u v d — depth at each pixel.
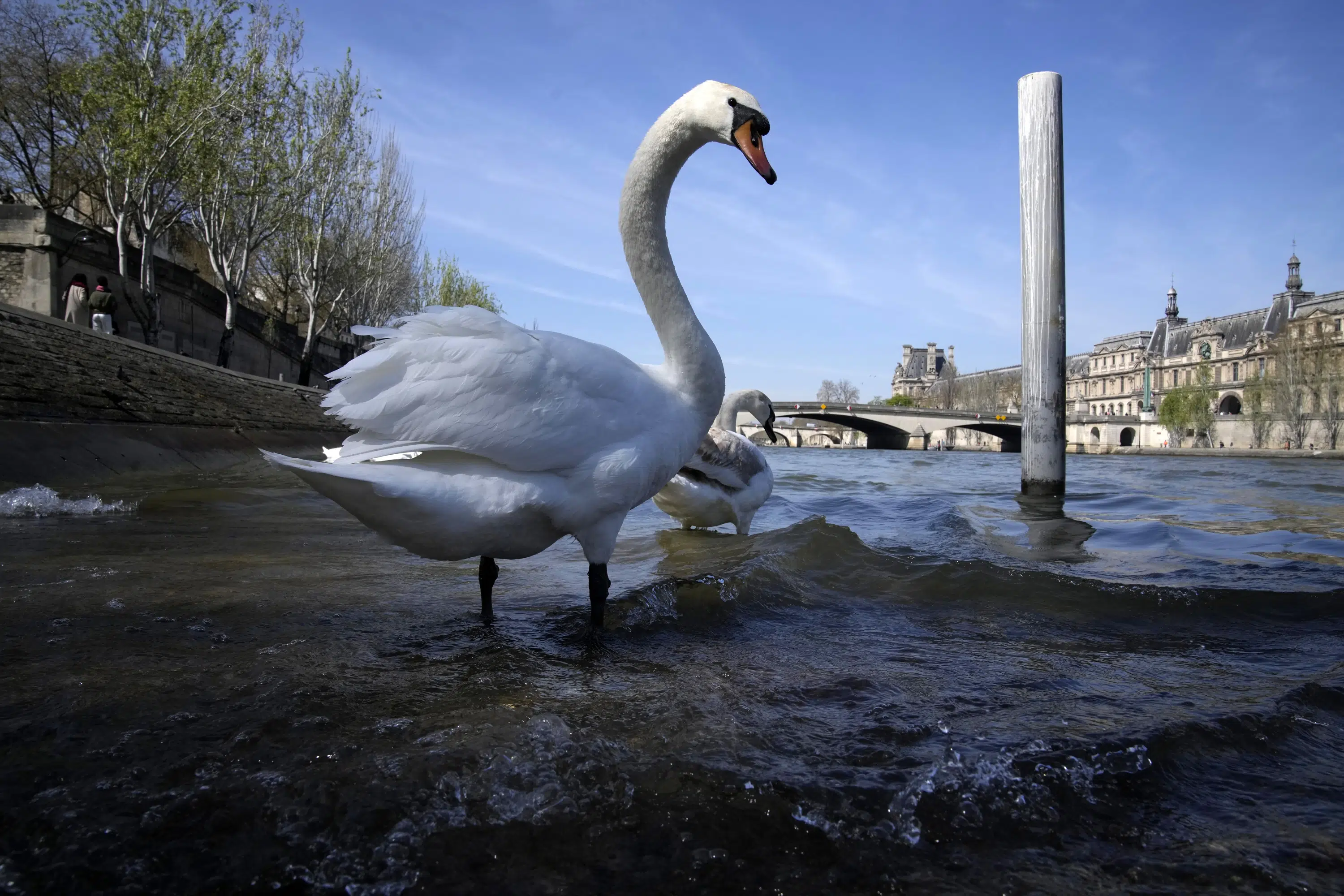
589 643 3.38
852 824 1.80
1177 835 1.82
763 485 7.28
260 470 14.95
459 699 2.54
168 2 21.09
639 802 1.86
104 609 3.48
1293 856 1.72
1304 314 116.62
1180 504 10.15
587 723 2.33
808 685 2.80
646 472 3.51
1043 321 10.70
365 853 1.62
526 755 2.04
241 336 36.28
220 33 21.61
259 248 36.00
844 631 3.72
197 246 44.34
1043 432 10.76
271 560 5.01
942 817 1.83
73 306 19.83
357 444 3.12
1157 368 142.50
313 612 3.66
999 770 2.04
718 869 1.62
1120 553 5.95
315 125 29.80
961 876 1.64
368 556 5.36
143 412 14.53
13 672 2.61
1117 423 111.56
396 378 3.12
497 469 3.21
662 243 4.06
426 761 1.99
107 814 1.73
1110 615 4.04
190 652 2.91
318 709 2.36
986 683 2.87
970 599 4.32
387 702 2.48
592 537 3.52
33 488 8.60
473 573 4.96
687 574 5.02
